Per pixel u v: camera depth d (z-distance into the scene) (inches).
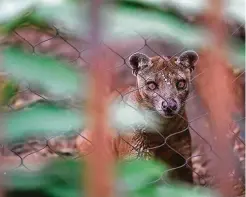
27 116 110.5
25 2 127.7
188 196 142.6
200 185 190.1
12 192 111.9
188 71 190.9
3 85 130.6
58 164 116.6
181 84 190.5
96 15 75.5
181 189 143.6
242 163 184.5
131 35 177.0
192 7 171.8
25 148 185.2
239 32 175.9
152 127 188.5
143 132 188.7
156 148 189.8
